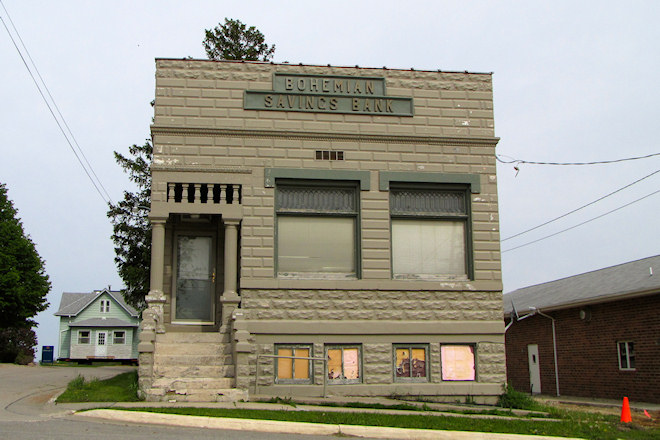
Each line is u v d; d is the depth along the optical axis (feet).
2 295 137.80
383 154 50.70
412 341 48.70
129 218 97.50
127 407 37.29
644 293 64.03
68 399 40.78
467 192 51.80
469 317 49.78
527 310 83.20
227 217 47.96
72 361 187.73
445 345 49.37
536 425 38.50
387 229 49.90
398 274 50.49
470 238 51.01
